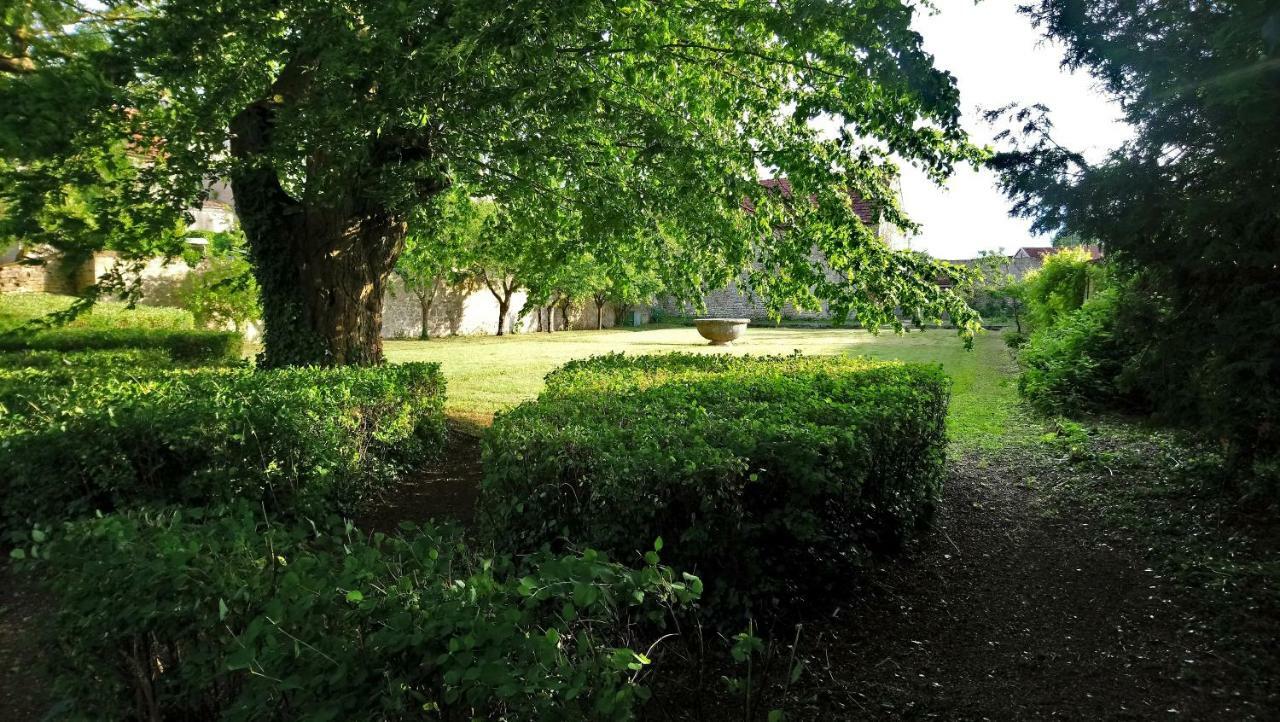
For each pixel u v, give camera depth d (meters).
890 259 6.43
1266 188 3.18
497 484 3.23
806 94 5.75
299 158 5.60
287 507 4.53
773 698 2.57
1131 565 4.04
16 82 4.02
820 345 20.45
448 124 5.32
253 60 5.24
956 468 6.46
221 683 1.77
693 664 2.62
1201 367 4.00
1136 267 4.06
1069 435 7.39
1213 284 3.76
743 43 6.05
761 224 6.93
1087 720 2.53
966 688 2.75
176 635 1.72
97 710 1.86
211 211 15.55
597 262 8.54
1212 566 3.82
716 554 2.88
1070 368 8.98
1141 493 5.25
